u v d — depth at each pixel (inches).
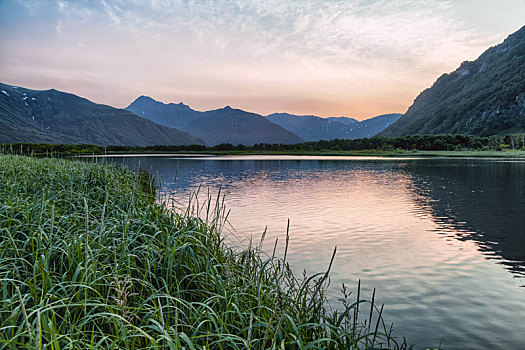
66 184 360.8
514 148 5349.4
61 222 226.1
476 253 397.4
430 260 372.5
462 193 914.1
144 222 225.5
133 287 163.6
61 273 160.1
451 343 209.8
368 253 396.5
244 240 415.5
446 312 252.2
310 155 4507.9
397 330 225.1
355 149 5374.0
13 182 344.5
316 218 601.6
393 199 825.5
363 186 1104.2
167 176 1483.8
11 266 165.2
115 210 269.7
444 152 4805.6
